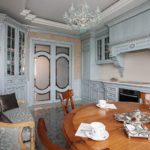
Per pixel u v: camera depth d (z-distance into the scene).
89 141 0.97
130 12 3.34
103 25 4.39
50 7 3.49
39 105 4.92
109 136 1.04
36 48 5.05
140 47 3.18
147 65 3.56
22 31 4.27
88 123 1.28
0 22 3.23
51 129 2.90
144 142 0.96
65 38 5.49
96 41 5.06
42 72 5.19
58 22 4.52
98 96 4.68
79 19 2.49
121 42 3.69
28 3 3.28
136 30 3.25
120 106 1.90
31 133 1.51
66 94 2.19
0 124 1.33
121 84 3.64
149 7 2.92
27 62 4.69
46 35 5.10
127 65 4.13
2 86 3.27
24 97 4.46
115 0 3.11
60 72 5.54
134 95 3.31
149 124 1.26
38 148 2.05
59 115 3.81
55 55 5.41
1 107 2.61
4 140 1.34
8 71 3.57
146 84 3.18
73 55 5.67
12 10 3.37
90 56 5.12
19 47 4.11
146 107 1.86
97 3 3.23
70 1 3.18
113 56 4.03
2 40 3.27
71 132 1.10
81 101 5.54
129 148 0.88
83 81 5.59
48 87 5.31
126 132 1.09
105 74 5.08
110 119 1.39
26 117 2.34
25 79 4.52
